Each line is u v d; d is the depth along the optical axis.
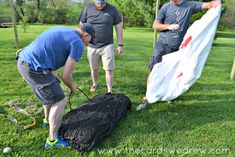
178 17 3.73
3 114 3.60
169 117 3.69
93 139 2.92
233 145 3.11
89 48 4.23
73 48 2.65
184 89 3.61
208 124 3.54
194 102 4.22
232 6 20.95
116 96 3.78
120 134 3.23
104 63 4.22
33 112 3.68
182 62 3.60
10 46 8.20
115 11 4.08
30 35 11.58
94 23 4.00
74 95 4.31
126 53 8.20
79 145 2.89
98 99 3.72
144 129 3.36
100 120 3.18
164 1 17.58
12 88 4.55
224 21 21.33
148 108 3.92
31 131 3.24
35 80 2.68
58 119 2.84
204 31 3.45
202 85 5.09
